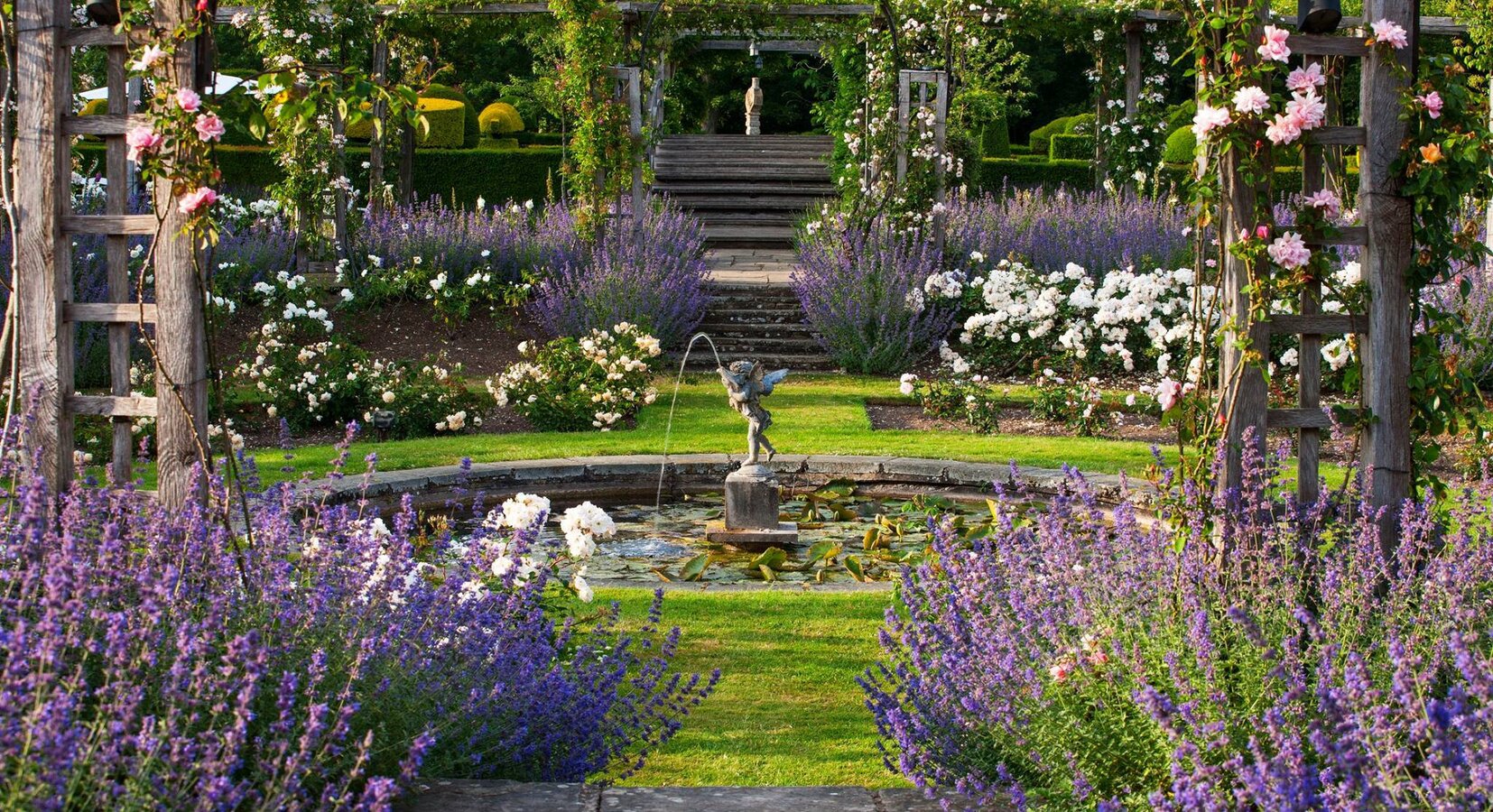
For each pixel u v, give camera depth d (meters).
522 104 31.33
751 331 14.51
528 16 16.52
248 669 2.61
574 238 15.10
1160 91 18.25
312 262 14.90
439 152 24.09
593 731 3.70
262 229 15.07
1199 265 4.34
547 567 4.64
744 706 4.71
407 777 2.66
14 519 3.44
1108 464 9.34
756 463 8.12
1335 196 4.22
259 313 14.03
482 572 3.98
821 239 15.10
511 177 24.12
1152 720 3.01
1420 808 2.48
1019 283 13.29
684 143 26.48
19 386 4.31
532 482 9.23
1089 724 3.26
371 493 8.46
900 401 12.20
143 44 4.23
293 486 3.97
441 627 3.52
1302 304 4.27
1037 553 4.11
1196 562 3.64
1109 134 18.50
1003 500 4.27
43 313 4.29
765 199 22.66
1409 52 4.16
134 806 2.34
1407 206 4.20
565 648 4.25
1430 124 4.17
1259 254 4.12
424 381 11.40
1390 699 2.66
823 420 11.12
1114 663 3.33
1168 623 3.36
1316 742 2.44
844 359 13.60
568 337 12.69
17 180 4.27
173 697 2.53
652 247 14.30
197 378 4.27
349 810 2.65
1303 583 3.88
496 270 15.14
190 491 3.80
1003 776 3.10
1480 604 3.36
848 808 3.20
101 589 2.85
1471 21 12.91
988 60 21.81
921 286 14.02
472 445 10.06
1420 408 4.24
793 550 7.75
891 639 4.09
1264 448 4.20
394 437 10.88
